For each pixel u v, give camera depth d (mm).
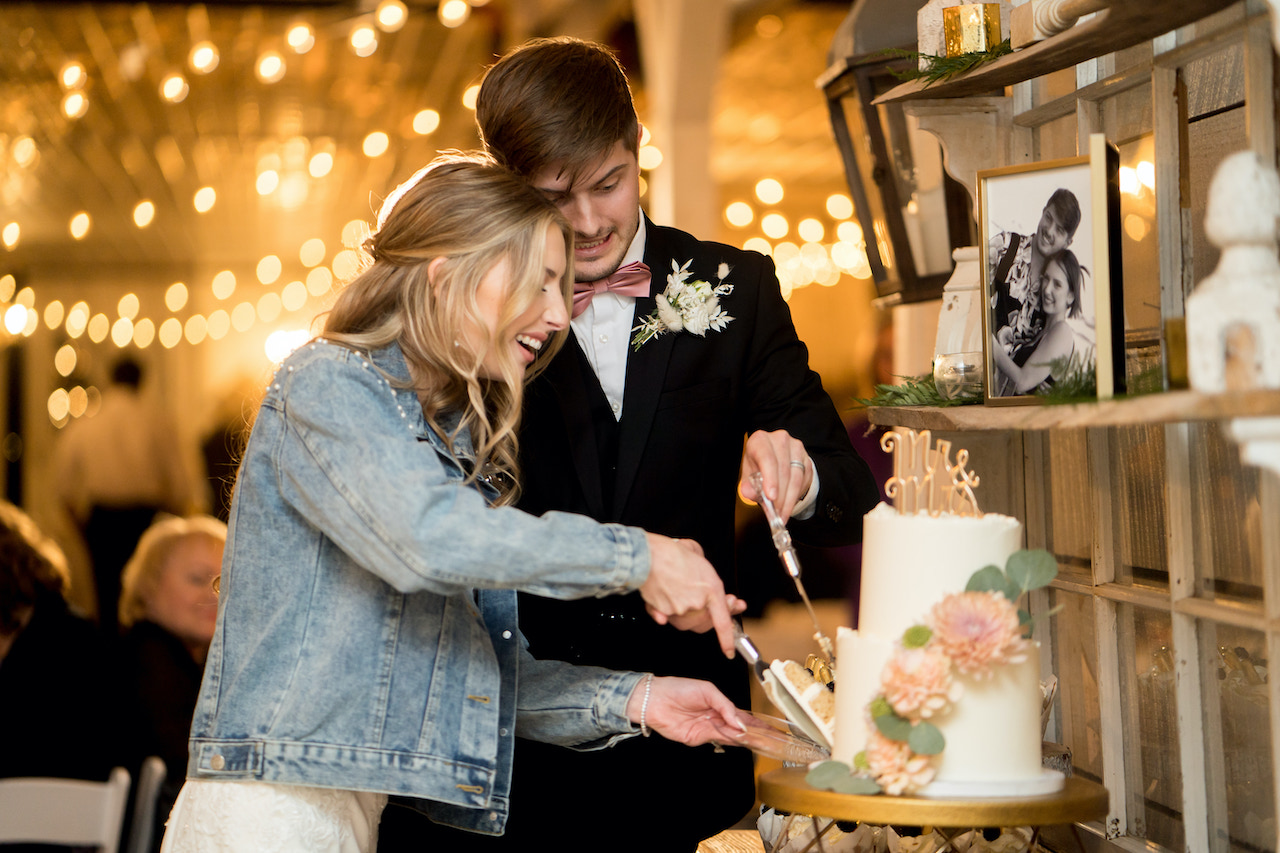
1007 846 1554
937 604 1241
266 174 9297
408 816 1885
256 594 1522
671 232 2096
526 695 1696
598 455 1941
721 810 1974
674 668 1936
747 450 1663
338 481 1409
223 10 5934
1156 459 1610
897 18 2223
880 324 4789
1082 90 1712
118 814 2594
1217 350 1081
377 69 7348
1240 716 1436
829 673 1669
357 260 1710
